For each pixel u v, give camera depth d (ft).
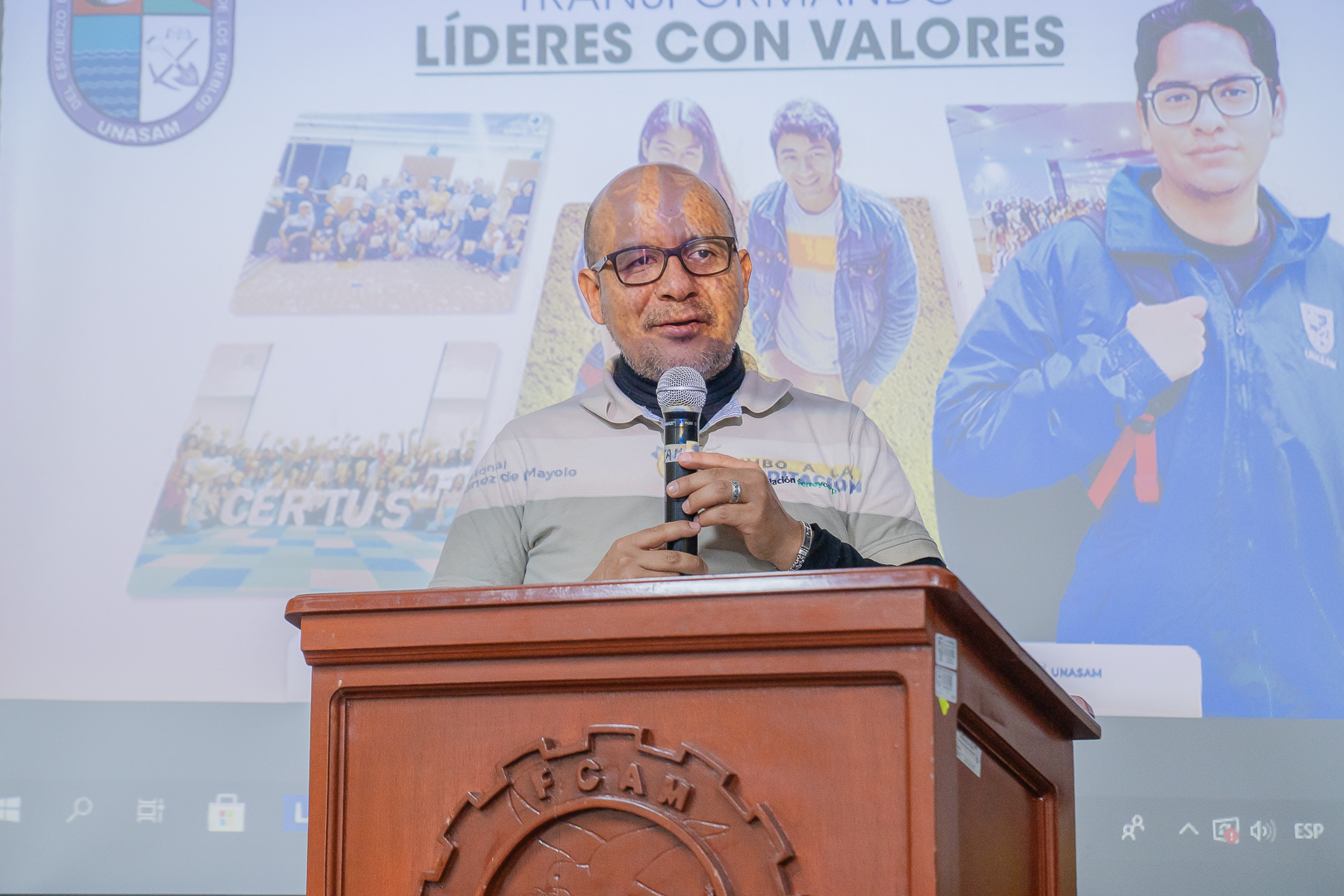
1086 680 7.88
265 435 8.41
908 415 8.25
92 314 8.57
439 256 8.60
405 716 3.04
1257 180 8.35
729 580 2.76
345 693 3.08
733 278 5.54
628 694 2.88
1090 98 8.55
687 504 4.12
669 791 2.77
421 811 2.98
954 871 2.66
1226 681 7.84
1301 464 8.03
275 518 8.30
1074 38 8.61
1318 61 8.45
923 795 2.59
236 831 7.91
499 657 2.95
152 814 7.93
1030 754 3.49
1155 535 8.01
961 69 8.62
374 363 8.48
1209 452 8.08
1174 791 7.72
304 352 8.50
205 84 8.84
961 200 8.48
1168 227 8.34
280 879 7.85
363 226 8.64
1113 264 8.33
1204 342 8.18
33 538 8.28
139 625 8.17
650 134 8.66
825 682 2.72
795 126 8.61
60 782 7.97
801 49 8.71
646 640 2.81
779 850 2.67
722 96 8.68
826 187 8.53
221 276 8.62
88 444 8.41
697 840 2.74
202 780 7.96
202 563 8.24
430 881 2.93
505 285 8.55
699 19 8.75
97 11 8.92
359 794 3.03
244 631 8.15
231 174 8.72
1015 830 3.48
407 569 8.24
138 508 8.32
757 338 8.36
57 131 8.78
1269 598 7.89
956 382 8.27
